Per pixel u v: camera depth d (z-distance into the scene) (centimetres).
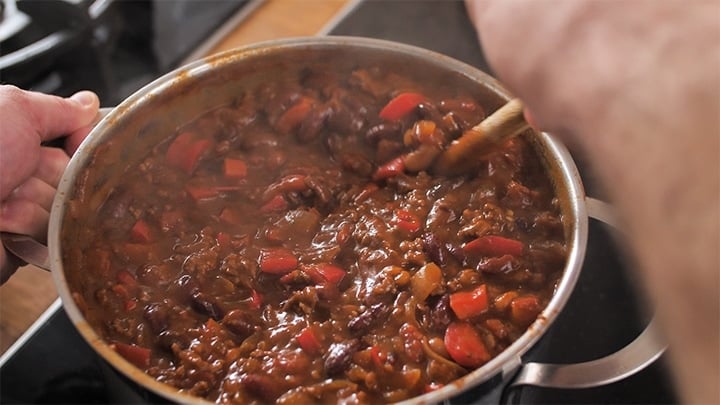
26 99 63
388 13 78
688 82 39
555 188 60
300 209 62
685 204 36
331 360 54
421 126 63
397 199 63
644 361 53
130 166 64
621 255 64
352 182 64
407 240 60
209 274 59
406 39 76
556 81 42
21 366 60
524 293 58
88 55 76
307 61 67
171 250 61
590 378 53
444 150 63
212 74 65
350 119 66
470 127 64
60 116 64
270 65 66
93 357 60
